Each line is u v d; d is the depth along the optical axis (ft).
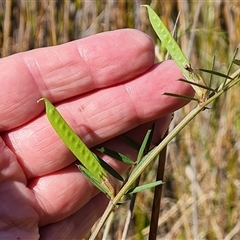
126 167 0.66
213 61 0.46
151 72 0.60
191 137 1.27
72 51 0.60
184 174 1.28
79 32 1.36
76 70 0.60
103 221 0.47
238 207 1.24
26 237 0.62
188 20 1.27
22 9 1.35
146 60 0.59
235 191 1.26
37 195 0.64
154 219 0.57
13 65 0.61
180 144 1.29
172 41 0.47
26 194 0.63
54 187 0.64
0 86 0.60
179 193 1.27
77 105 0.61
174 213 1.27
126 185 0.46
